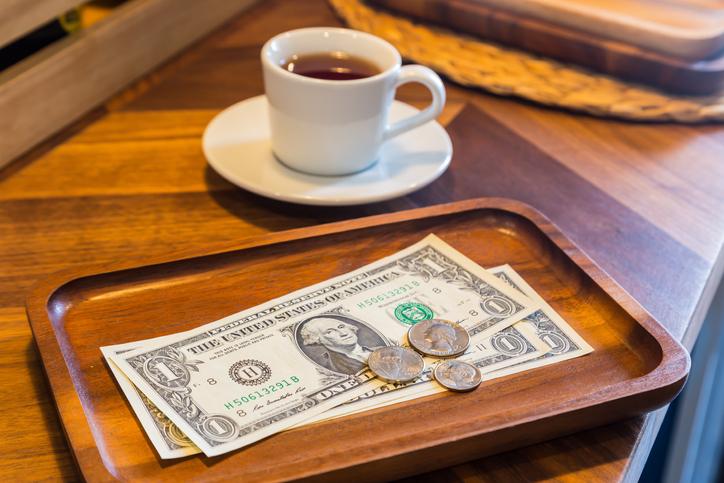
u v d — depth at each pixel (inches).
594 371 19.0
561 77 28.7
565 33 28.8
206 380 18.4
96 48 26.2
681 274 22.2
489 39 30.2
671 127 27.6
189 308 20.1
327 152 23.3
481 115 27.5
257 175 23.5
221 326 19.6
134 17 27.2
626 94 28.1
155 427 17.6
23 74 24.2
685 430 38.8
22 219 22.7
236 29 31.3
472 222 22.4
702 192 25.0
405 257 21.3
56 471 17.6
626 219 23.8
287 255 21.3
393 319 19.8
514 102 28.3
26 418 18.4
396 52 23.9
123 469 17.1
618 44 28.3
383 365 18.7
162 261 20.5
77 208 23.2
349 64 24.5
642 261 22.5
